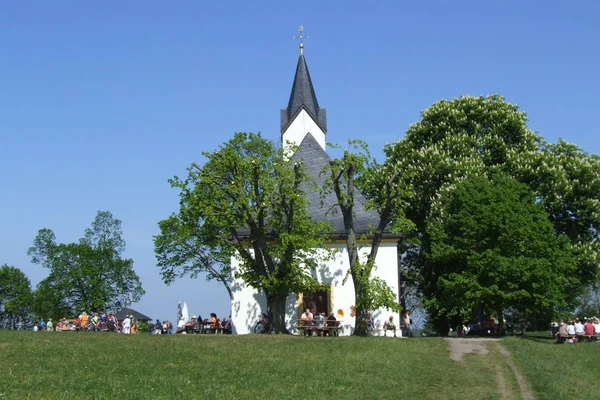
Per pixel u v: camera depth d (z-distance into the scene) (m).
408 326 48.19
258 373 24.06
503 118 57.94
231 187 41.06
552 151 58.72
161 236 62.12
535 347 33.38
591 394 22.66
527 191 48.12
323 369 25.28
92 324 48.12
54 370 22.86
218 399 20.20
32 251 87.56
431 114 58.97
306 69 62.06
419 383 23.88
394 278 46.06
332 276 46.06
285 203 42.19
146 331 63.97
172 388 21.20
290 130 60.72
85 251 86.12
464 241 45.59
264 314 43.53
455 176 53.06
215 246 59.00
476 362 28.12
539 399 22.00
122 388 20.80
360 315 39.75
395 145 60.06
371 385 23.08
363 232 46.66
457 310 51.53
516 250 44.94
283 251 41.56
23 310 95.62
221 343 30.89
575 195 54.47
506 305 45.50
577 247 52.66
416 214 57.28
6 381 20.80
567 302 55.19
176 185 44.19
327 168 41.09
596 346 36.06
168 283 62.50
